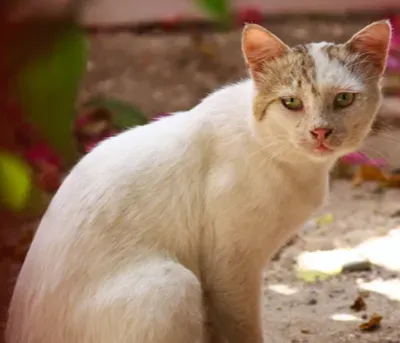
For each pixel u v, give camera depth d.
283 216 4.24
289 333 5.01
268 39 4.14
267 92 4.12
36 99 1.24
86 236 3.94
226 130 4.24
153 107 9.61
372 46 4.24
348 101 4.12
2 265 1.75
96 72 10.68
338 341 4.88
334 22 12.63
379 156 8.05
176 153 4.24
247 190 4.12
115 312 3.71
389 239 6.58
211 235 4.20
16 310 4.02
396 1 12.80
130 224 4.01
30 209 1.67
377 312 5.30
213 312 4.42
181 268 3.95
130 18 12.42
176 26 12.41
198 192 4.19
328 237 6.68
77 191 4.14
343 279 5.89
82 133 7.65
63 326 3.84
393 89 9.88
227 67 11.03
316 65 4.09
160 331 3.66
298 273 6.00
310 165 4.21
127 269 3.88
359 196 7.68
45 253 3.99
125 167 4.18
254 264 4.29
